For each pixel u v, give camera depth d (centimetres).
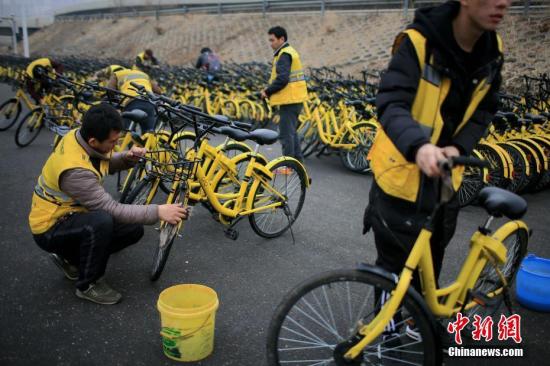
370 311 244
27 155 668
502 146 557
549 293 307
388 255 232
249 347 269
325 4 1836
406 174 208
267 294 327
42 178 297
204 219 458
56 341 267
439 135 209
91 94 613
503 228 255
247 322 293
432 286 212
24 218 440
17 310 295
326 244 412
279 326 212
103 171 303
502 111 595
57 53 2995
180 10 2653
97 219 288
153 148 428
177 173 338
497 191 237
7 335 270
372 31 1529
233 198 391
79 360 253
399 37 209
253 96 932
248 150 444
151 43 2486
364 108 641
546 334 290
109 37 2917
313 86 786
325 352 261
